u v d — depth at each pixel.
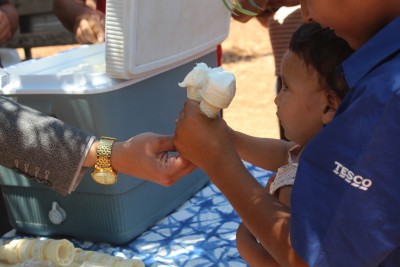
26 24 3.49
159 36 1.39
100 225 1.47
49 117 1.23
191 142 0.94
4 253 1.35
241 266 1.34
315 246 0.79
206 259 1.38
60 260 1.30
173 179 1.14
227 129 0.96
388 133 0.74
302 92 0.90
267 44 7.18
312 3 0.82
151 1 1.32
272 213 0.86
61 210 1.50
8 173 1.52
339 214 0.78
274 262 0.98
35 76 1.41
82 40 2.22
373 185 0.75
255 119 5.18
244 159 1.19
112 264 1.29
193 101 0.94
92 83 1.36
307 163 0.82
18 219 1.58
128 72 1.32
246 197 0.90
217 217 1.58
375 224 0.76
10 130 1.21
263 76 6.28
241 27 7.63
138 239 1.50
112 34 1.30
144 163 1.13
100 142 1.19
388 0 0.79
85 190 1.44
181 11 1.46
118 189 1.41
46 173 1.21
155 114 1.50
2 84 1.43
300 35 0.91
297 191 0.81
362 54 0.80
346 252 0.78
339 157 0.78
